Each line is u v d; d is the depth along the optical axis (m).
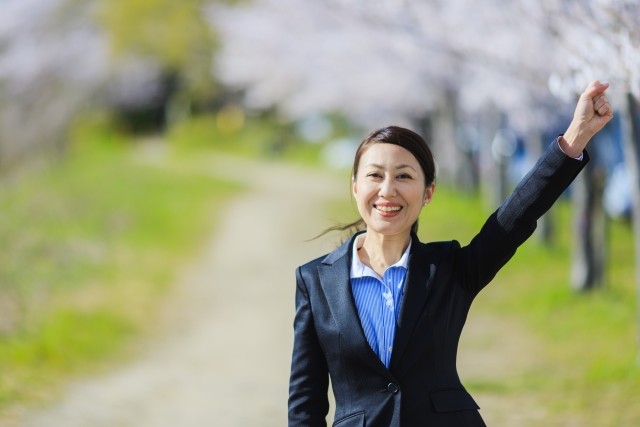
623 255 20.06
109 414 9.47
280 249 23.70
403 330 3.35
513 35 11.19
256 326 15.35
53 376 11.02
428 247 3.55
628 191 24.55
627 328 12.58
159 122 61.66
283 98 29.52
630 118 9.80
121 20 40.09
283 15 18.75
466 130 29.58
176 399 10.30
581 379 10.29
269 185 37.88
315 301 3.50
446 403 3.33
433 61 15.38
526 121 17.48
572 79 8.89
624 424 8.39
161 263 20.88
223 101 55.88
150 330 14.79
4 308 13.31
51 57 32.88
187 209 29.95
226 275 20.44
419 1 12.11
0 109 33.75
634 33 7.86
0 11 30.17
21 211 24.50
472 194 30.08
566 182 3.37
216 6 27.22
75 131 44.44
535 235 20.72
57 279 16.52
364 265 3.51
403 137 3.52
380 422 3.32
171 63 47.12
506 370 11.28
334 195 34.09
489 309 15.48
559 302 15.04
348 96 25.67
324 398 3.56
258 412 9.70
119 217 25.95
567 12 8.90
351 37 16.05
